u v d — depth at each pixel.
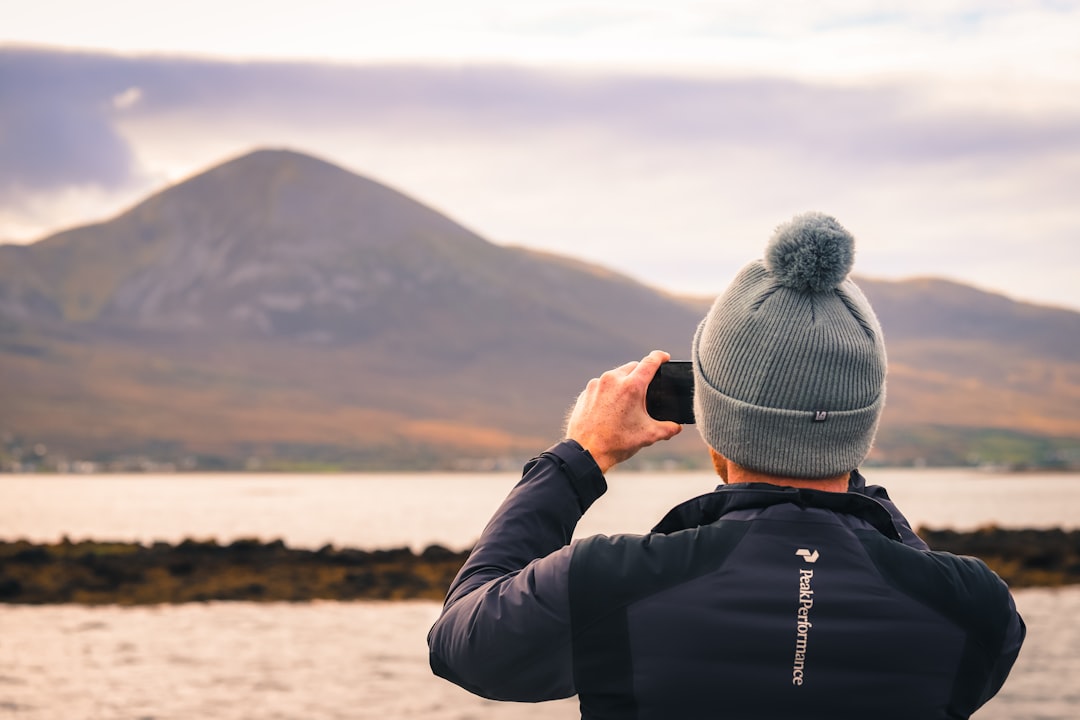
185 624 25.30
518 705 15.84
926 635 2.04
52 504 145.62
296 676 18.42
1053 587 31.75
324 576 33.91
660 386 2.35
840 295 2.14
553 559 2.10
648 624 2.03
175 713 15.45
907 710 2.04
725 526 2.10
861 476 2.37
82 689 17.20
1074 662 18.58
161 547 40.12
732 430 2.12
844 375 2.06
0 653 20.77
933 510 112.31
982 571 2.13
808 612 2.02
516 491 2.30
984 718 14.33
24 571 33.91
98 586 31.81
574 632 2.05
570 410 2.43
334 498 170.38
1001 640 2.09
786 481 2.15
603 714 2.08
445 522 96.00
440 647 2.22
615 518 90.81
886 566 2.07
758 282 2.16
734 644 2.01
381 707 15.76
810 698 2.01
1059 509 117.38
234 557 37.41
